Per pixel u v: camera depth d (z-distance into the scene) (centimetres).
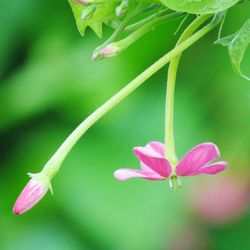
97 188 80
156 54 81
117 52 54
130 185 79
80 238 82
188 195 81
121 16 54
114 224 79
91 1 54
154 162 53
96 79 81
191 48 80
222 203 82
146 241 79
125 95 54
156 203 79
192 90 80
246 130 79
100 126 81
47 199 82
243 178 81
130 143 80
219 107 79
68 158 81
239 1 53
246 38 53
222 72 79
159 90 80
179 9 53
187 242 82
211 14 54
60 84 82
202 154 53
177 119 79
